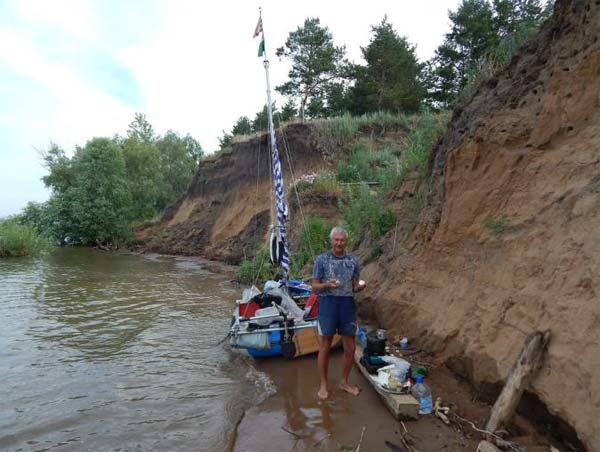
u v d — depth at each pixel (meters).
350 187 13.96
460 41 26.47
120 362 6.20
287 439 3.94
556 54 5.09
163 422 4.39
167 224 29.61
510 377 3.59
